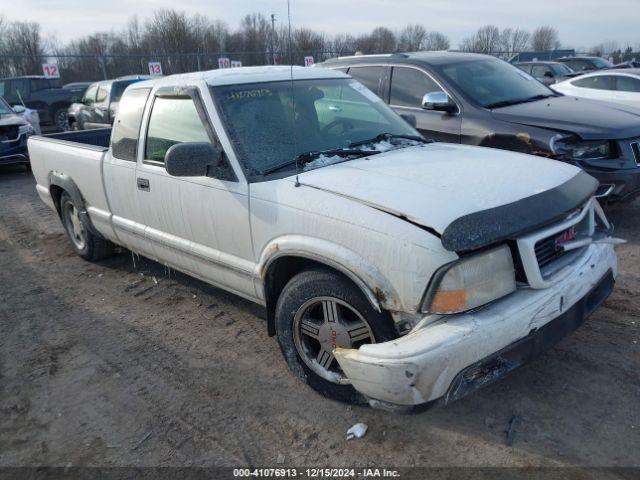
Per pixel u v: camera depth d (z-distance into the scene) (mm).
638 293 4047
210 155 3133
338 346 2844
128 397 3182
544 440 2623
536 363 3221
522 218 2422
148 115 3865
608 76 11195
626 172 5102
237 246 3252
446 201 2484
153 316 4195
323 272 2779
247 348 3641
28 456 2756
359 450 2652
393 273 2432
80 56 19578
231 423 2900
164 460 2670
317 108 3664
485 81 6262
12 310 4449
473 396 2971
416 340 2299
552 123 5328
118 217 4426
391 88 6605
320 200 2734
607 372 3102
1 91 17703
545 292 2529
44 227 6875
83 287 4852
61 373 3482
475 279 2359
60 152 5035
